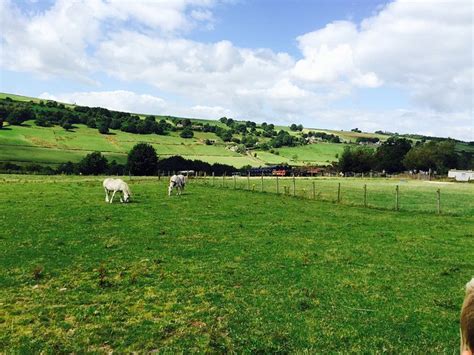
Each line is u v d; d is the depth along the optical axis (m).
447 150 165.00
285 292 15.33
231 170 146.00
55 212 32.84
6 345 11.03
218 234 25.80
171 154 166.38
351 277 17.25
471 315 2.61
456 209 42.00
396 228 29.08
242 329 12.03
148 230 26.61
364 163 151.88
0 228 26.23
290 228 28.28
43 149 145.88
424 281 16.94
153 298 14.58
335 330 12.06
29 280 16.53
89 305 13.98
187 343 11.15
